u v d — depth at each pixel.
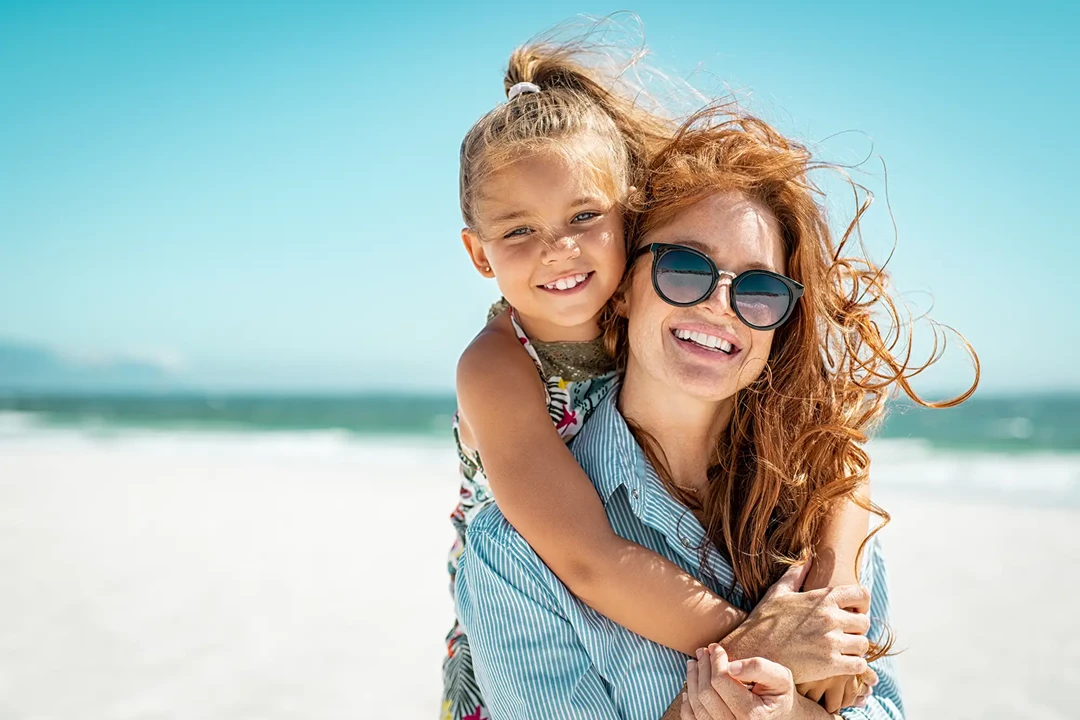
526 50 2.69
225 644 6.75
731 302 1.98
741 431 2.19
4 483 17.33
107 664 6.32
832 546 2.13
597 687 1.95
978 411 48.44
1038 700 5.54
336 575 9.02
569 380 2.49
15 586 8.59
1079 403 58.78
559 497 2.03
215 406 66.94
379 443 31.12
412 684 5.86
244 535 11.36
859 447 2.26
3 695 5.71
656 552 2.03
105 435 36.88
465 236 2.67
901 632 7.10
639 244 2.23
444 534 11.27
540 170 2.28
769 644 1.88
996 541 10.83
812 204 2.19
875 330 2.27
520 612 1.98
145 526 12.09
